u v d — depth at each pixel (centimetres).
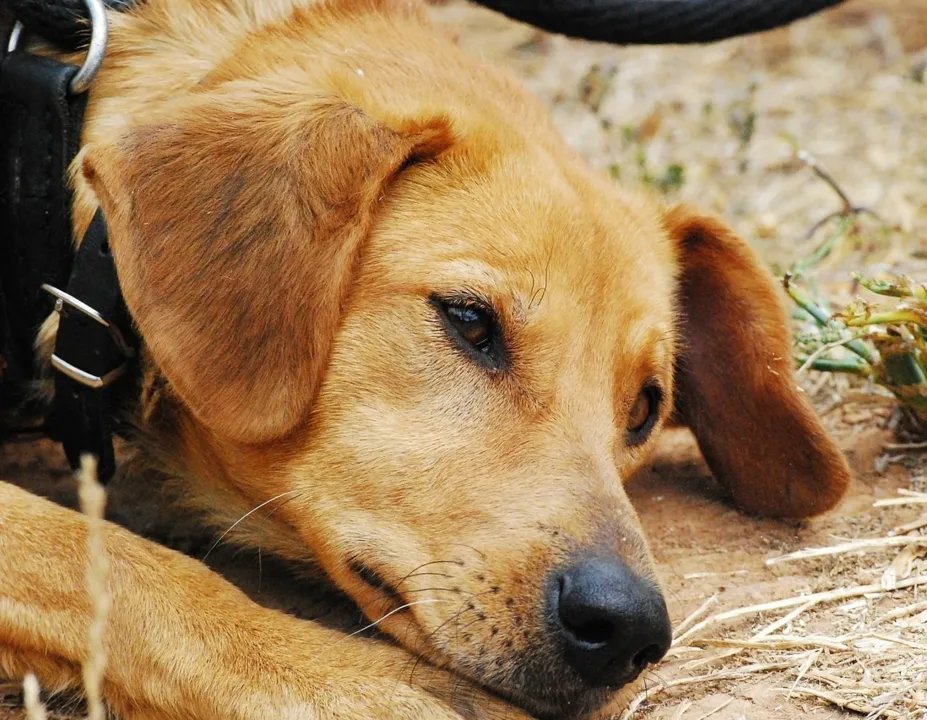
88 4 593
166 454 616
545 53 1491
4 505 525
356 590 534
